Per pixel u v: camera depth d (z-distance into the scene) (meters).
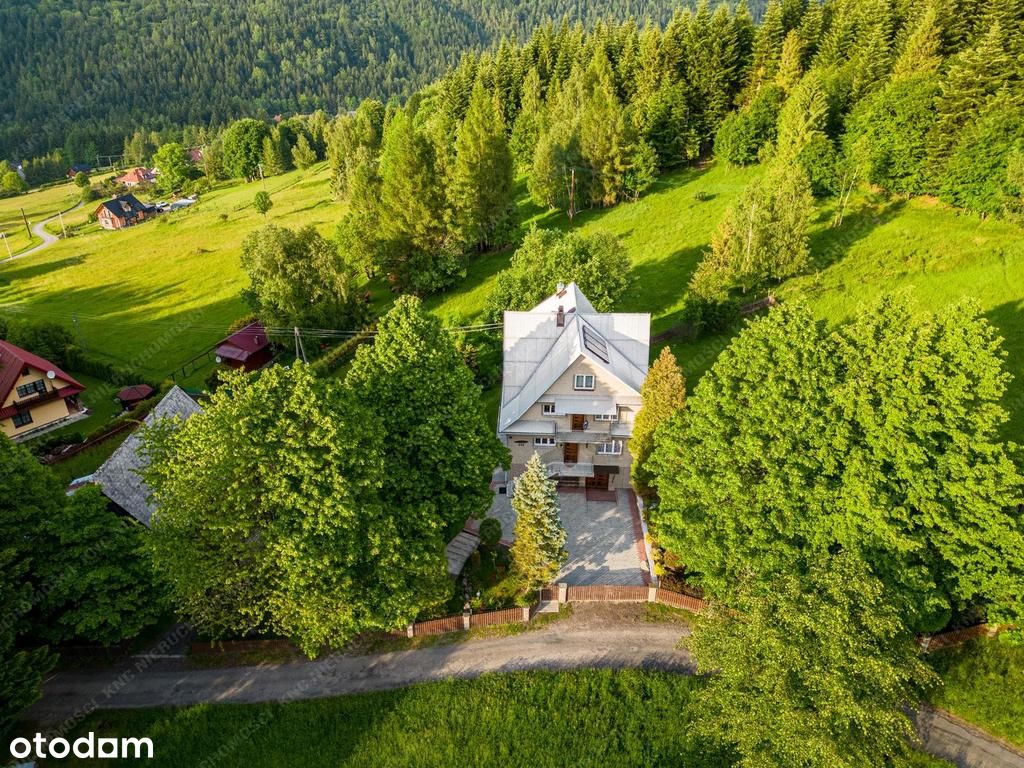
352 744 29.17
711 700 26.45
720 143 94.69
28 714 30.66
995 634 31.59
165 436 32.59
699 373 54.69
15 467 31.91
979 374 27.94
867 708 22.78
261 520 29.48
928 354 28.84
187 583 28.66
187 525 29.12
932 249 61.91
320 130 185.00
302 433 29.28
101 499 33.41
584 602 36.78
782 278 63.03
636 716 29.95
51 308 92.81
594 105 88.44
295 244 67.50
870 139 73.69
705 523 32.44
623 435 44.44
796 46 94.31
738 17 103.69
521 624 35.44
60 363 74.88
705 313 58.22
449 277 79.38
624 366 45.09
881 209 71.50
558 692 31.22
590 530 42.91
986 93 66.38
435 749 28.81
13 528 30.52
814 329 31.81
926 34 77.25
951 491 27.33
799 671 23.75
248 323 75.31
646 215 86.94
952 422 27.89
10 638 27.14
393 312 35.88
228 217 131.00
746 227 60.22
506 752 28.58
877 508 27.52
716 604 29.45
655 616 35.72
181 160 176.38
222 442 28.41
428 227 78.25
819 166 75.25
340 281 67.88
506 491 47.12
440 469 35.50
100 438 57.56
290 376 30.72
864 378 29.53
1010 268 56.06
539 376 44.88
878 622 23.72
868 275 60.59
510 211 88.19
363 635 35.06
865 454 28.95
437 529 34.84
